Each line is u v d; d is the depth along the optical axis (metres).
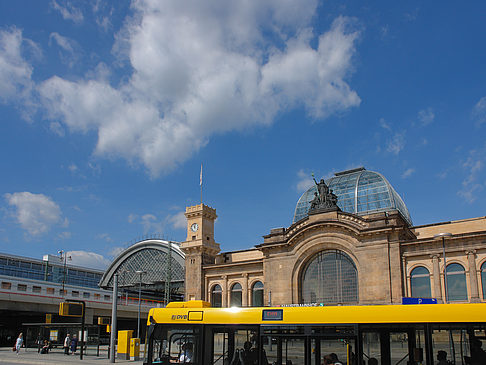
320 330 23.77
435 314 22.00
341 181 92.31
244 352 25.03
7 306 85.12
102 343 115.12
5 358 58.19
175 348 26.58
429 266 65.75
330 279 71.69
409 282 66.50
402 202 90.88
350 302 69.12
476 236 63.28
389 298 65.44
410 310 22.50
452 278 64.44
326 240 72.00
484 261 62.66
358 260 68.88
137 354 55.22
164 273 138.00
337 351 23.22
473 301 61.56
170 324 27.09
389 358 22.28
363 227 69.81
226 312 26.03
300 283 74.00
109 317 109.62
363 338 22.98
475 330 21.17
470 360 20.91
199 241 94.69
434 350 21.58
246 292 85.94
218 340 25.88
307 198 96.50
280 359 24.14
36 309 89.94
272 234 78.06
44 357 59.91
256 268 85.75
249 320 25.36
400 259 66.62
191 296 93.00
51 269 159.75
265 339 24.67
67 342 66.38
